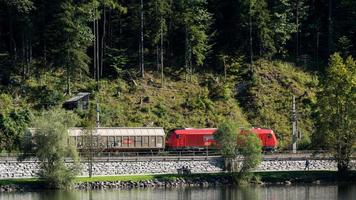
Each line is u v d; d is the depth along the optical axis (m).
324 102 180.25
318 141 181.38
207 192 160.00
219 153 189.00
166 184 169.88
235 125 176.38
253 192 160.00
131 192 159.75
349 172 181.62
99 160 173.12
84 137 172.75
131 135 194.50
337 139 179.50
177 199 149.25
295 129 197.88
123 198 150.25
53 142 161.88
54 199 147.88
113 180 167.50
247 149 172.88
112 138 192.00
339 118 179.50
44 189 162.62
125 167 174.38
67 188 163.00
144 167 175.25
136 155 185.50
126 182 167.62
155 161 175.88
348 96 178.50
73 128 180.12
